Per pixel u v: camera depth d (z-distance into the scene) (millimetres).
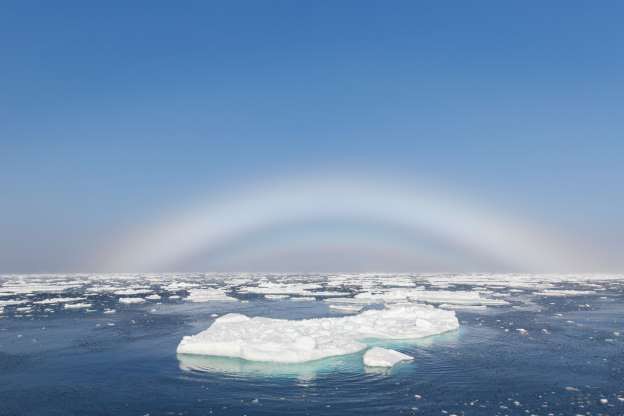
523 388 30047
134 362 37438
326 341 41125
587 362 36562
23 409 27234
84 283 160375
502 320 59031
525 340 45469
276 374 33531
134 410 26828
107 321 60594
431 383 31141
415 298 88062
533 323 56406
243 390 30031
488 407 26656
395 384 31000
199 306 78750
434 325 50500
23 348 43281
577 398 28062
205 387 30734
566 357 38250
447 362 36656
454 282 159250
